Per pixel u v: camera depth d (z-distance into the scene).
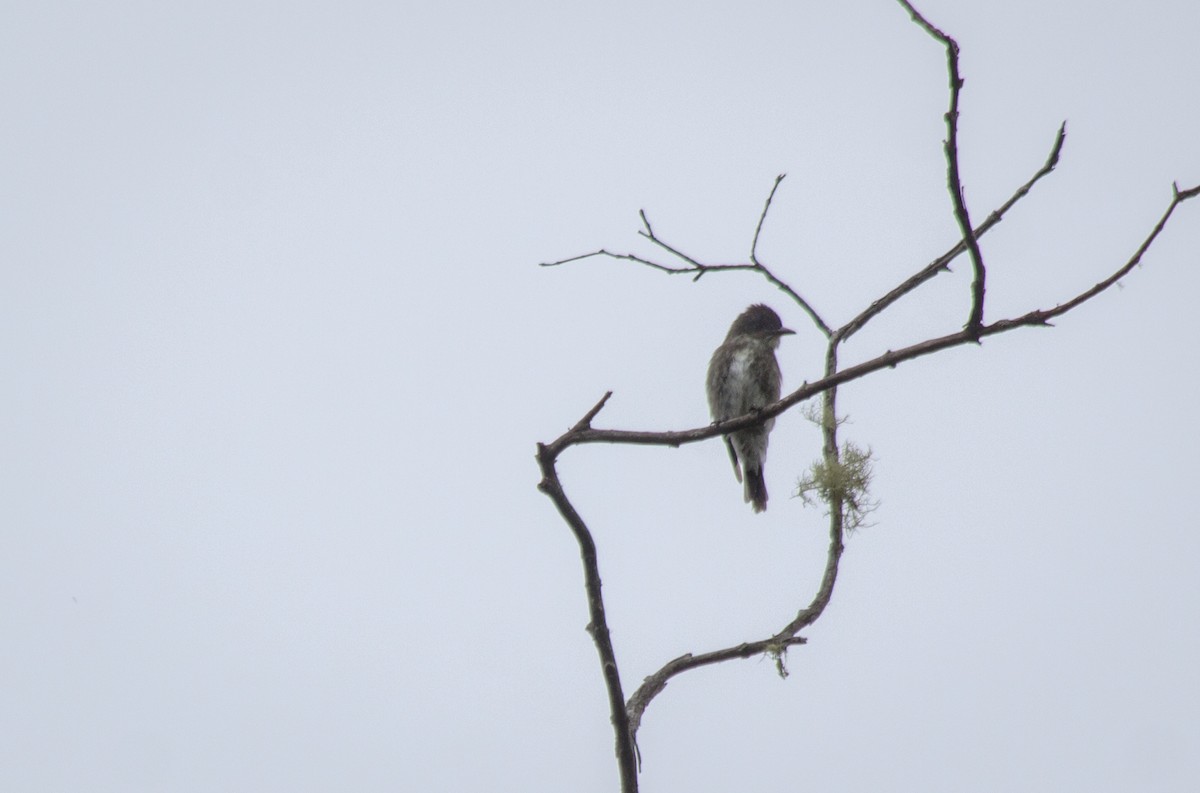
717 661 8.83
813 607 9.30
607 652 8.14
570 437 8.21
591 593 8.13
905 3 7.67
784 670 8.83
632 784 8.12
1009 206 10.47
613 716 8.12
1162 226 8.12
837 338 10.99
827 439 10.35
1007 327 8.20
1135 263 8.16
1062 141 10.16
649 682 8.60
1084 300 8.14
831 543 9.85
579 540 8.07
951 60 7.57
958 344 8.34
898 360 8.40
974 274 7.97
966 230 7.83
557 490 8.01
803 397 8.52
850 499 9.94
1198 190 8.06
